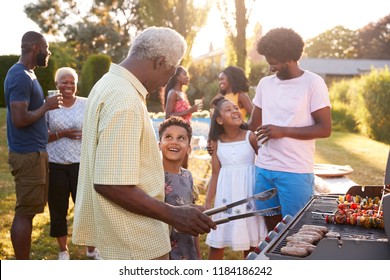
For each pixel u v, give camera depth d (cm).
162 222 197
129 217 185
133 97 179
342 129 1507
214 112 340
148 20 1930
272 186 308
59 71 421
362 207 238
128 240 186
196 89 2234
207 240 339
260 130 296
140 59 187
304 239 181
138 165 177
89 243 199
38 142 367
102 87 184
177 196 272
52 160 416
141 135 182
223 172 336
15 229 371
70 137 414
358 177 773
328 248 163
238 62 1390
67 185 421
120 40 3142
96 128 181
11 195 667
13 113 354
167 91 569
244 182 331
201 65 2322
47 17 3234
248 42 1412
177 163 275
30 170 365
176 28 1889
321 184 429
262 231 324
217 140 345
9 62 1494
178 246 269
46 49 377
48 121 417
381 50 5547
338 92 1658
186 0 1878
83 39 3084
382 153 1041
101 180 175
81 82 1992
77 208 199
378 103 1253
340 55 6016
